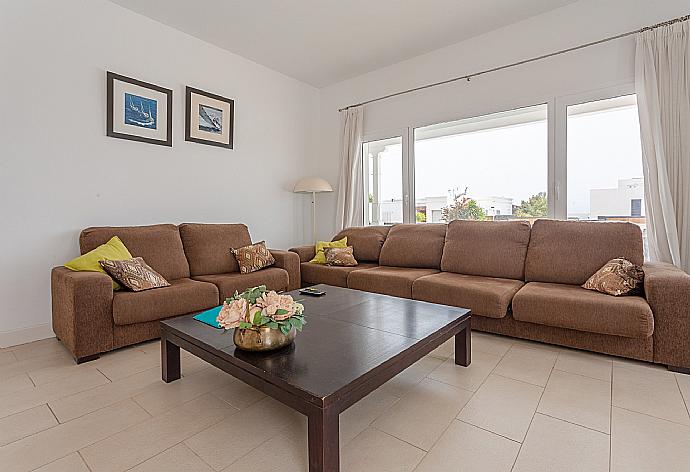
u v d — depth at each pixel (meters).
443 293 2.80
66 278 2.34
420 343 1.68
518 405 1.75
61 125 2.89
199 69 3.81
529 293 2.47
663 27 2.78
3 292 2.65
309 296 2.57
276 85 4.64
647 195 2.85
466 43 3.84
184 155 3.71
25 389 1.94
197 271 3.36
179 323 1.99
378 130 4.62
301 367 1.40
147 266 2.78
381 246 4.11
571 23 3.22
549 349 2.48
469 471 1.30
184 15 3.36
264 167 4.53
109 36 3.14
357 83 4.80
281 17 3.38
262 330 1.53
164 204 3.57
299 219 5.04
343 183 4.84
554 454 1.39
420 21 3.46
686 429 1.54
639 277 2.31
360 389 1.32
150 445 1.46
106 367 2.23
